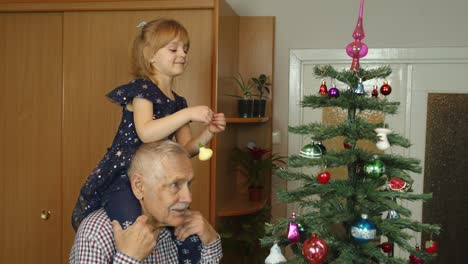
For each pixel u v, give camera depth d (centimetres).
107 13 230
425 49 276
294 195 139
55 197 239
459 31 273
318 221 130
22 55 240
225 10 241
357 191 132
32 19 238
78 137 235
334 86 143
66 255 239
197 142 154
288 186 290
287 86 290
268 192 289
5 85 242
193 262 140
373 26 281
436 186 287
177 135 163
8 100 242
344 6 282
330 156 133
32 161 241
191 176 123
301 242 140
